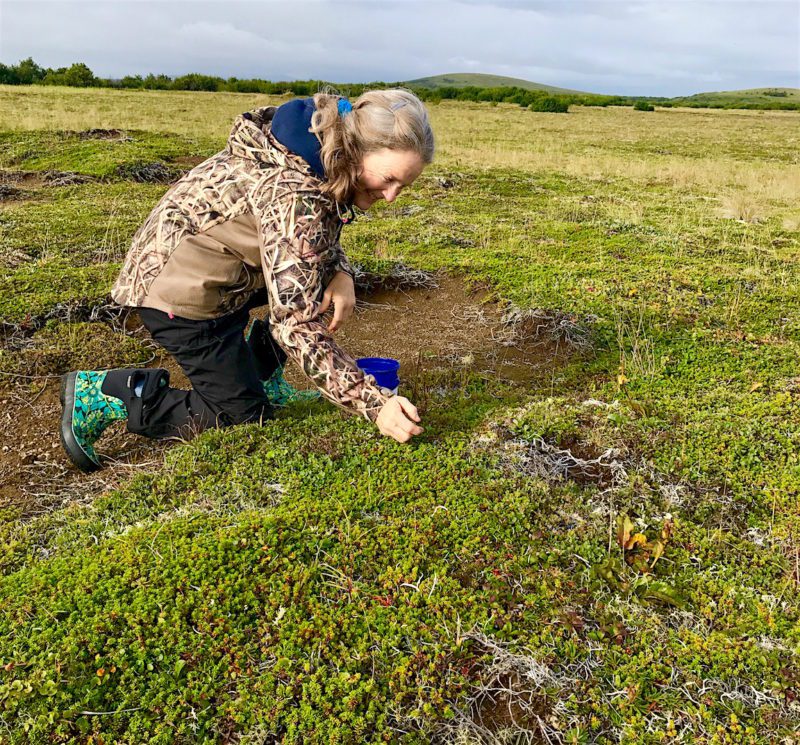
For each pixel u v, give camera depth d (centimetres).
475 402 379
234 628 218
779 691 206
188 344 296
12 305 479
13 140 1263
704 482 303
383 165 238
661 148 1992
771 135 2666
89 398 306
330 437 326
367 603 231
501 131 2441
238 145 261
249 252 275
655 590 240
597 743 193
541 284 570
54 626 213
